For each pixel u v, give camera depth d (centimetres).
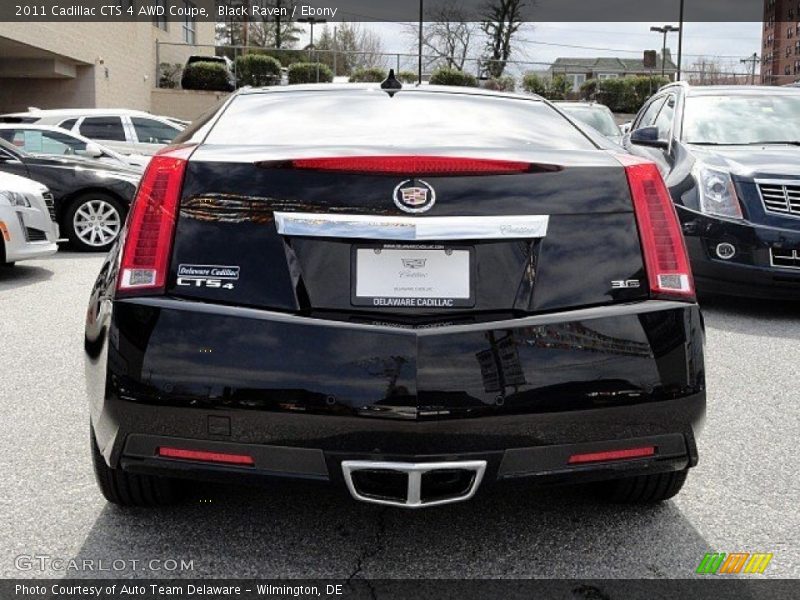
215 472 260
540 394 256
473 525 314
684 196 696
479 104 351
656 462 273
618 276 271
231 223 265
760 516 323
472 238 264
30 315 673
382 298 261
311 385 251
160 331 257
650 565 285
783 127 778
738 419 436
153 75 3191
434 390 251
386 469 253
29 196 827
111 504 325
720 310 714
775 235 649
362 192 265
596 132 339
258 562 284
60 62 2388
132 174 1147
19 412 432
